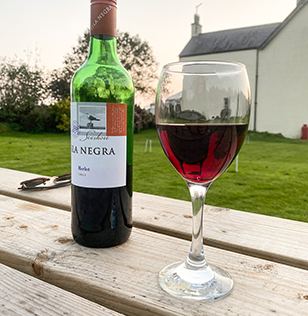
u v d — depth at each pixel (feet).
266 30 64.59
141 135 52.90
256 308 1.77
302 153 33.22
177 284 1.97
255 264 2.29
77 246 2.57
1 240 2.67
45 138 45.96
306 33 56.54
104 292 1.95
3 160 24.76
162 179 18.16
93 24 2.63
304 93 57.77
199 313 1.72
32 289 1.92
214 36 70.33
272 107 60.70
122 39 66.90
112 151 2.47
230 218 3.24
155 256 2.40
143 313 1.83
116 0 2.68
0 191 4.22
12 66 53.93
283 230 2.92
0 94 53.26
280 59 59.26
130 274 2.13
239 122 1.97
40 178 4.27
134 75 67.77
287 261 2.41
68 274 2.12
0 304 1.77
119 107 2.46
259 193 15.23
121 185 2.57
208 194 14.94
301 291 1.94
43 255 2.40
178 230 2.90
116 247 2.55
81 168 2.49
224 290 1.92
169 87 2.02
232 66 1.97
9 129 52.08
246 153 33.09
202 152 1.95
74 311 1.72
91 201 2.50
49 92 56.59
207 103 1.92
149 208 3.51
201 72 1.94
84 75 2.76
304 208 12.80
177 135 1.96
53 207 3.71
